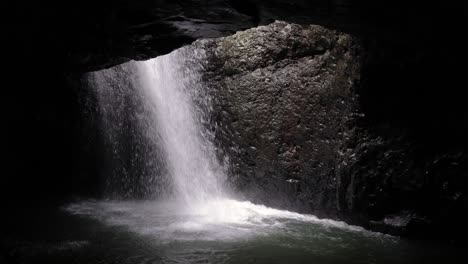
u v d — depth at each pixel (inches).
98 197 411.8
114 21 217.8
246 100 346.6
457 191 249.9
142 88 413.4
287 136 322.7
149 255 226.8
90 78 386.3
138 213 336.8
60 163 399.2
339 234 270.1
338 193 290.0
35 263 213.0
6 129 353.7
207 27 232.8
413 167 261.9
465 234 247.1
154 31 233.3
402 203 268.1
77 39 241.3
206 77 374.6
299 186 317.7
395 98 271.1
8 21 212.8
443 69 250.2
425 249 241.9
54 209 349.7
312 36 309.3
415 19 196.1
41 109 364.2
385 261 221.1
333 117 293.7
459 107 253.8
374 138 274.1
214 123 371.6
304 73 314.2
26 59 279.9
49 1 196.1
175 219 311.9
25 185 378.9
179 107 399.5
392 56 256.2
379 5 185.8
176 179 401.7
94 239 256.4
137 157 421.7
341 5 189.6
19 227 284.7
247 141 346.6
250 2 201.2
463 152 250.5
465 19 186.2
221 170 370.3
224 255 227.6
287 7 199.9
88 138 409.4
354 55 276.5
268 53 338.0
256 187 348.8
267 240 255.9
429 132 263.1
